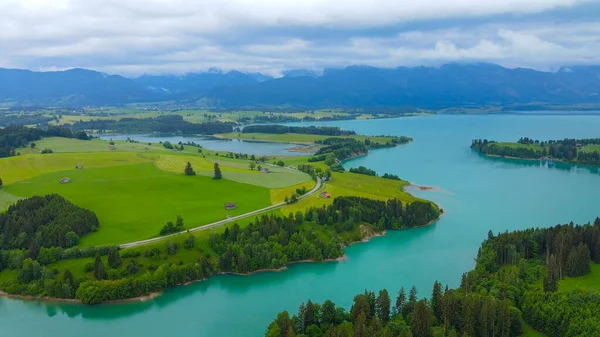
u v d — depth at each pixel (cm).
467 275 19162
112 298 18912
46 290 19088
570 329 14638
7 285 19525
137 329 16950
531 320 15750
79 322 17525
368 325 15250
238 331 16638
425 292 19250
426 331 14775
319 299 18888
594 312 15200
